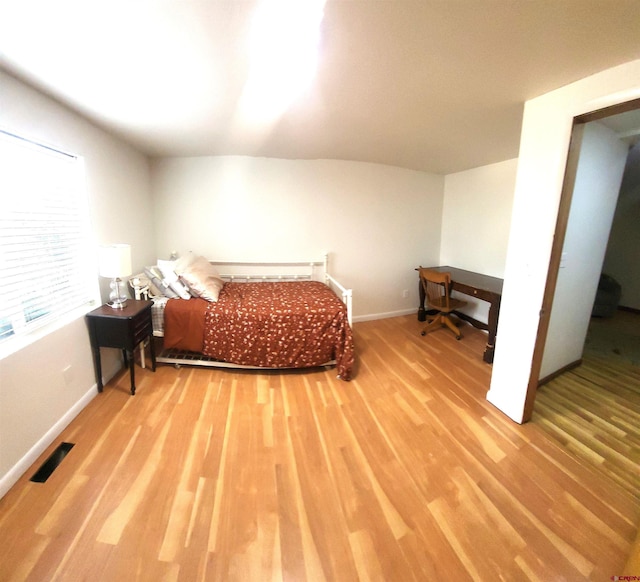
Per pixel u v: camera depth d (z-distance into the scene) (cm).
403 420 204
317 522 133
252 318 245
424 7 106
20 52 132
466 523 134
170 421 196
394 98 183
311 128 239
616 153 234
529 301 190
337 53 136
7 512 133
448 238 423
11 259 157
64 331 187
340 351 253
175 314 248
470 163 354
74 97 178
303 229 367
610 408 220
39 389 166
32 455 159
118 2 102
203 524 130
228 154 330
